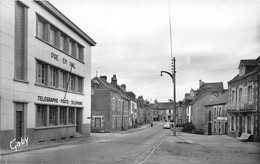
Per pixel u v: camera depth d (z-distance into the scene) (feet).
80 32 89.76
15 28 55.36
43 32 68.44
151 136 104.17
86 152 48.60
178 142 74.28
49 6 67.36
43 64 68.03
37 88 63.05
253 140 79.61
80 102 92.58
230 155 47.80
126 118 189.26
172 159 41.50
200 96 181.47
